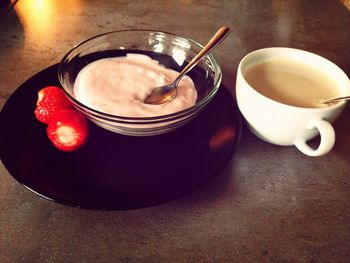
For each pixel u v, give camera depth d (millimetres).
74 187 255
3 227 240
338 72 308
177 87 326
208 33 467
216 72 321
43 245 233
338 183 292
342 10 535
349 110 358
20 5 477
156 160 282
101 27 456
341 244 250
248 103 286
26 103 316
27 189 264
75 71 330
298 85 303
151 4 511
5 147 275
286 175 294
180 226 250
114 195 251
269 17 508
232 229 252
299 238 251
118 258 229
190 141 299
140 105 299
